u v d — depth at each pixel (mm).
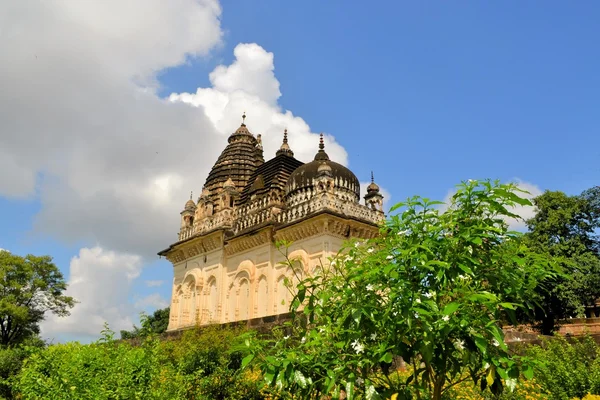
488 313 4871
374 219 23141
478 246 5023
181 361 10539
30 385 10609
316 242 21203
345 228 21516
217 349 10781
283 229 22516
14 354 17484
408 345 4730
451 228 4965
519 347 11930
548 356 9812
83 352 11102
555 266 5070
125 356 9352
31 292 42812
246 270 24391
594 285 25109
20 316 39188
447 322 4391
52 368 11102
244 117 35719
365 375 4914
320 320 5855
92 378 8812
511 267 5059
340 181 24906
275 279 22766
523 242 5305
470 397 8039
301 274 21234
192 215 31031
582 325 27250
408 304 4539
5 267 41906
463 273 4785
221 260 26312
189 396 9445
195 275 27875
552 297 25156
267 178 28969
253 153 33750
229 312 25031
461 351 4559
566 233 28312
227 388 9531
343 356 5074
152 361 9156
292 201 24375
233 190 27953
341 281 5770
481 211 5043
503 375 4496
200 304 26953
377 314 4832
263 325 17938
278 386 5371
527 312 5219
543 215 29203
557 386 9086
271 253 23312
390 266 4660
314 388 5199
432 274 4852
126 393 8062
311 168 24844
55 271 45094
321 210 20766
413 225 5145
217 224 27062
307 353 5250
